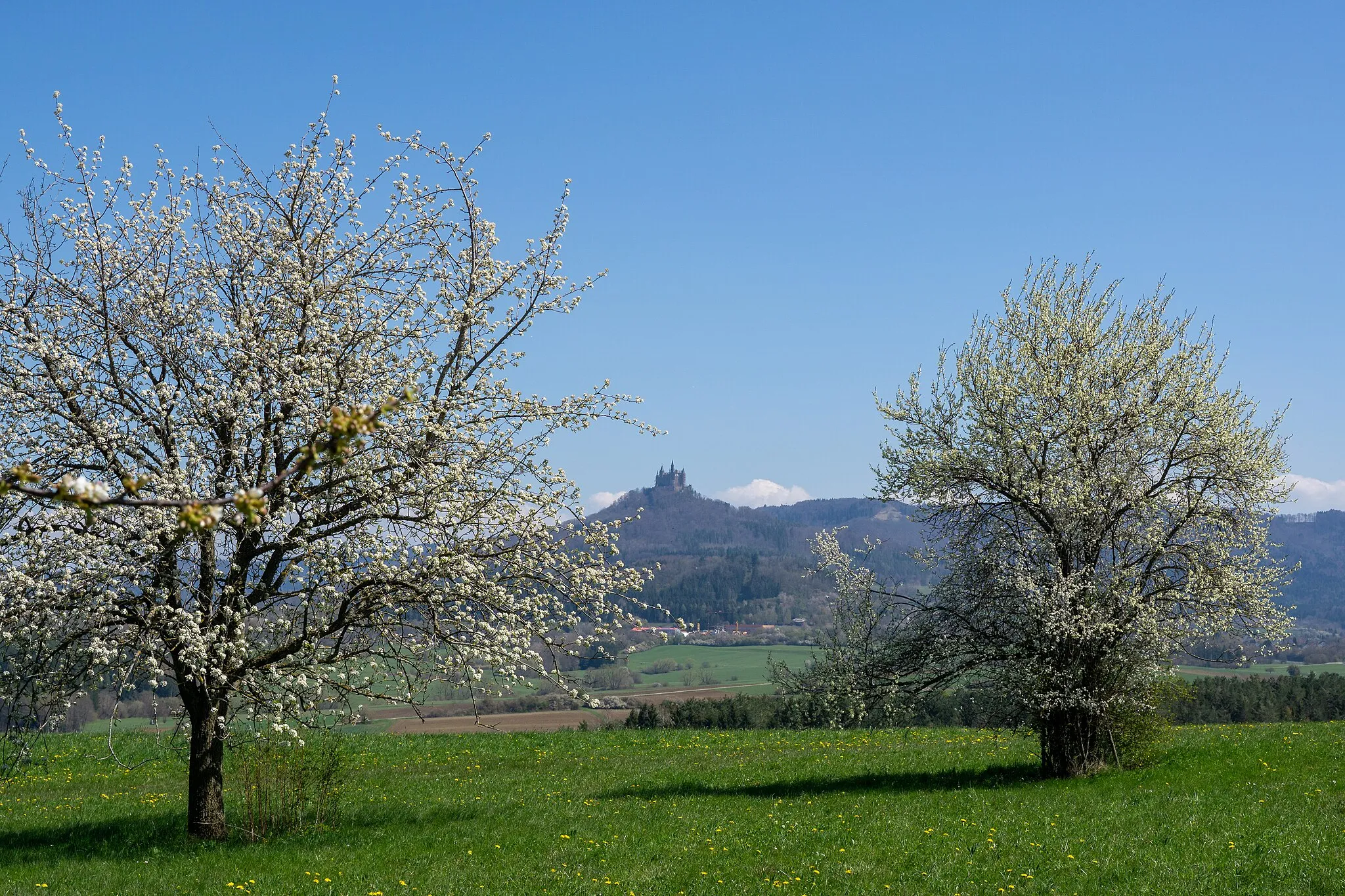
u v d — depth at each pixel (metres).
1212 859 14.41
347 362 16.73
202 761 17.23
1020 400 22.19
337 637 17.02
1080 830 16.61
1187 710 50.66
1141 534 21.39
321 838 17.73
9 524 15.01
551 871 15.34
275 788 18.36
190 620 14.66
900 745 30.64
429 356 17.44
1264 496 21.45
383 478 16.73
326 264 17.73
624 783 24.80
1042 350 23.06
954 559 22.78
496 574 16.94
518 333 18.52
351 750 31.50
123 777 27.16
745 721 52.75
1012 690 21.36
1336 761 21.33
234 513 14.59
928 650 22.06
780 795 22.30
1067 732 22.05
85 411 15.69
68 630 15.47
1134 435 22.22
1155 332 22.83
